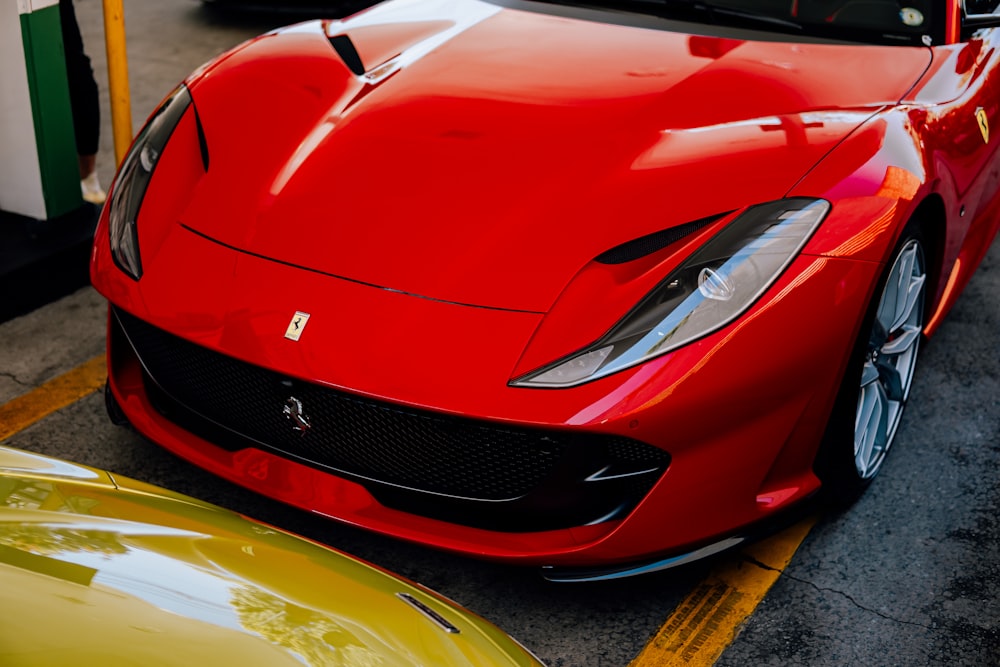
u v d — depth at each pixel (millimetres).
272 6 6000
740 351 2008
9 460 1651
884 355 2625
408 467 2080
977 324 3432
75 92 3582
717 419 2021
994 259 3857
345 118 2467
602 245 2100
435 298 2041
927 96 2652
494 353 1963
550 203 2180
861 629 2234
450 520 2117
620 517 2066
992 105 2920
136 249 2338
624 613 2252
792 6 2938
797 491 2270
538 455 1999
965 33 2998
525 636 2180
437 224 2164
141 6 6520
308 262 2148
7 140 3385
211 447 2309
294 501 2170
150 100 5027
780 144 2301
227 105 2572
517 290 2039
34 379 3016
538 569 2125
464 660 1367
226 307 2139
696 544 2145
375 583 1532
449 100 2482
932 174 2424
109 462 2645
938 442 2846
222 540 1522
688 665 2129
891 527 2533
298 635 1296
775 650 2174
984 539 2504
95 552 1371
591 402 1919
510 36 2799
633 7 2992
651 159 2268
